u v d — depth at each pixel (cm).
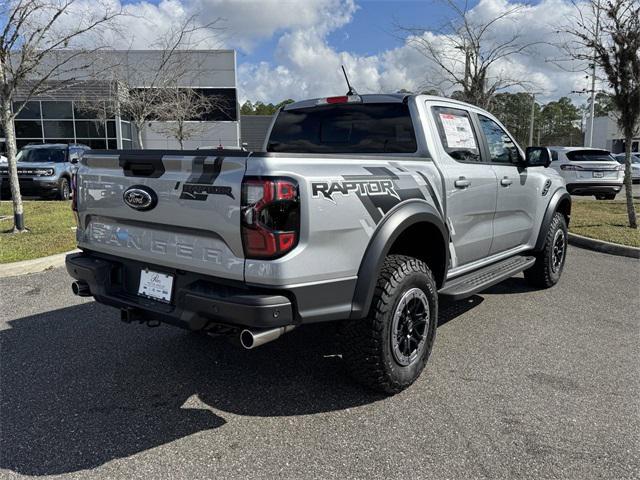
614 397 341
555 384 359
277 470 262
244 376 370
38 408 323
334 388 352
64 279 626
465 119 455
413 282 333
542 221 569
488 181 450
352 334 317
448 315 512
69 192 1580
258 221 262
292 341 437
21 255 703
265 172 262
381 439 291
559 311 525
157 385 356
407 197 339
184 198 287
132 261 335
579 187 1493
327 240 283
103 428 301
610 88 981
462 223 418
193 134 2944
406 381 341
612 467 265
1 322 477
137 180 311
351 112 442
